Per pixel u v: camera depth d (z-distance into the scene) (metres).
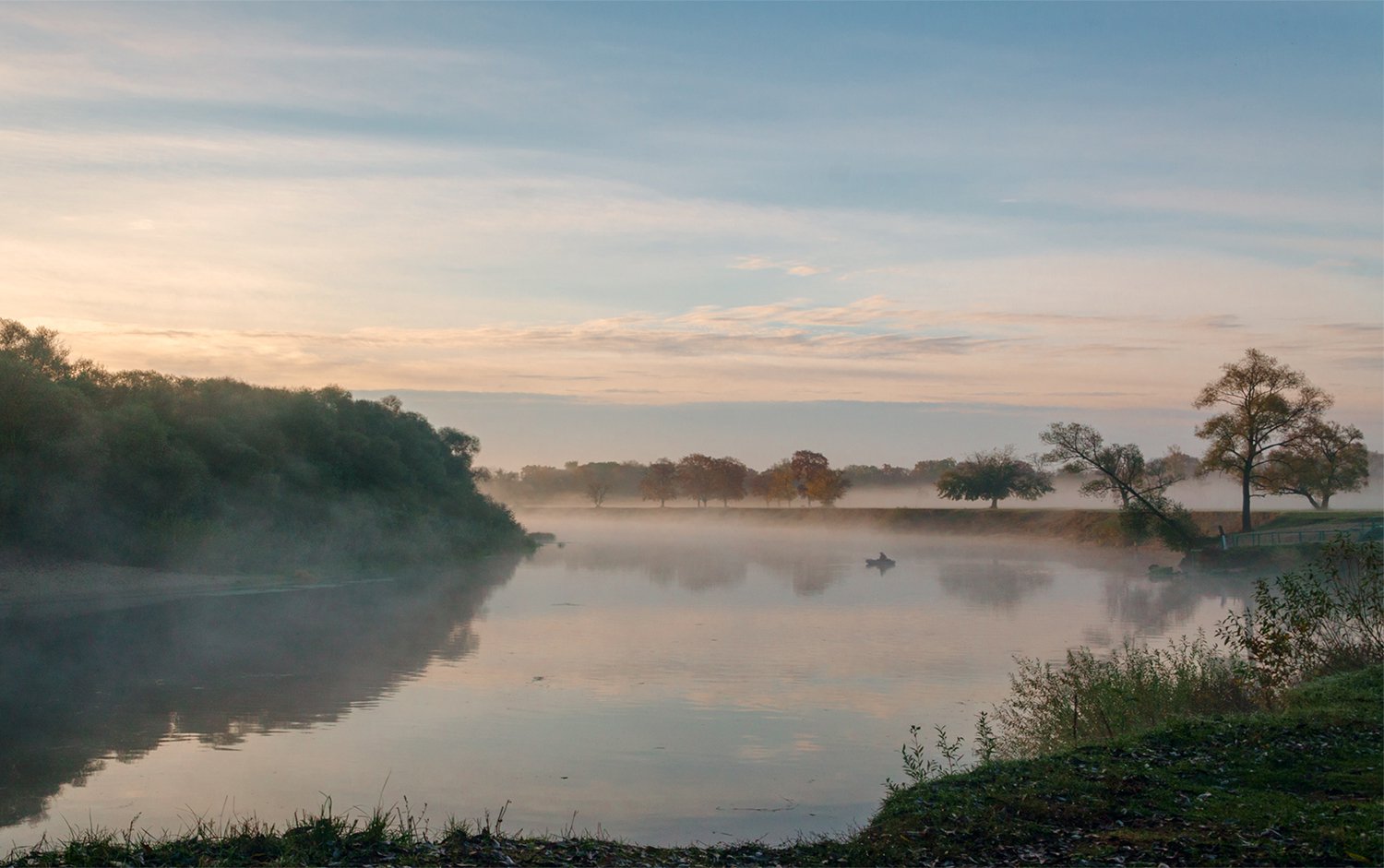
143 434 56.38
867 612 46.41
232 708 23.69
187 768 18.00
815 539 132.00
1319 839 9.30
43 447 49.31
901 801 11.84
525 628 40.31
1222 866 8.79
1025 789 11.56
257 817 14.85
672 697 25.45
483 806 15.84
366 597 53.69
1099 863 9.09
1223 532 68.62
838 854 10.36
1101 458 74.56
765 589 59.16
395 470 82.69
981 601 51.78
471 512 95.62
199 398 67.31
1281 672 17.88
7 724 21.75
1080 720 17.11
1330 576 20.55
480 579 66.69
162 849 10.19
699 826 14.74
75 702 24.39
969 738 20.66
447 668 30.12
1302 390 71.69
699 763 18.81
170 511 57.75
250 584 57.78
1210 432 74.12
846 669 29.95
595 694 25.86
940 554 96.00
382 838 10.61
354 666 30.39
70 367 60.00
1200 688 17.75
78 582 49.50
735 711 23.70
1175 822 10.21
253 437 69.06
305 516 69.81
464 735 21.06
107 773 17.59
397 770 18.11
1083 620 43.22
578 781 17.42
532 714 23.27
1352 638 19.98
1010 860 9.39
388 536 75.25
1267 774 11.75
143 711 23.27
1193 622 42.50
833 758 19.12
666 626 41.03
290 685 26.97
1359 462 86.38
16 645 34.34
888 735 21.12
